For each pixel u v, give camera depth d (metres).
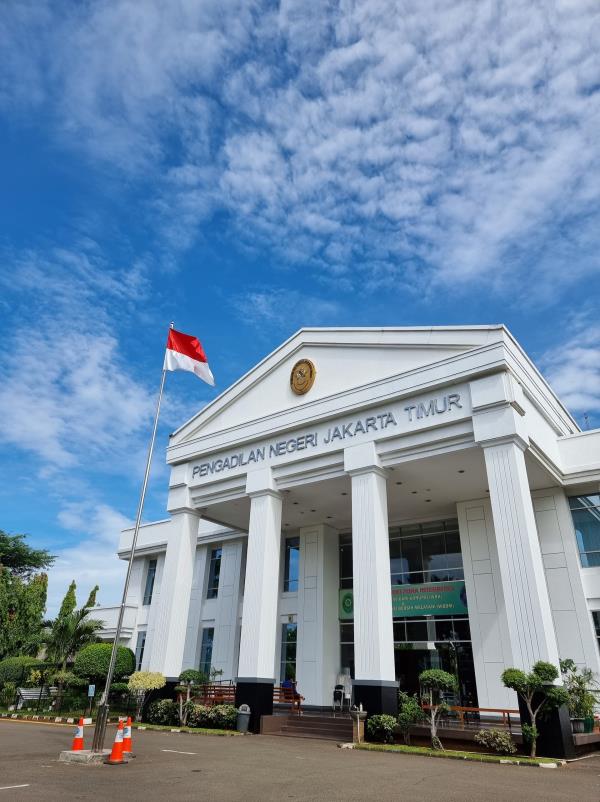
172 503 25.78
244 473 23.69
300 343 24.00
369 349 21.80
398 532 26.48
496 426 17.27
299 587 27.64
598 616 19.86
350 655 25.97
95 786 8.82
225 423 25.75
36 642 32.25
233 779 9.84
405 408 19.70
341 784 9.60
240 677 20.47
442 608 23.91
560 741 13.68
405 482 21.83
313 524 28.31
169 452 26.89
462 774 11.04
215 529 31.98
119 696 26.42
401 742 15.93
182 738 17.19
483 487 22.45
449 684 15.16
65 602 28.48
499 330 18.41
